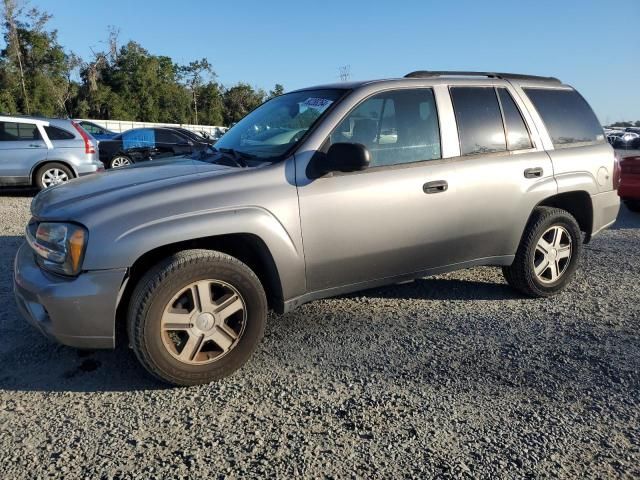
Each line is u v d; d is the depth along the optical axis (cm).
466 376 338
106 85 5672
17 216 851
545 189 445
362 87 384
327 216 350
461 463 256
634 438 277
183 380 321
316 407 303
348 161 332
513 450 266
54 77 5131
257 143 389
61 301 296
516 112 447
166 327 312
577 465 255
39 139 1052
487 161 418
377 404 306
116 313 315
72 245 296
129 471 250
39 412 299
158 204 309
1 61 4881
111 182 345
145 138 1572
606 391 322
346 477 246
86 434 279
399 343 386
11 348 374
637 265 600
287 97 441
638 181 921
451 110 411
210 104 6888
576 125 488
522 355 368
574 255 484
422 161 391
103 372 344
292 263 342
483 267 574
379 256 376
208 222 312
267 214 330
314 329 410
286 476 247
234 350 333
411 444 270
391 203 371
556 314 444
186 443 271
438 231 397
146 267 327
